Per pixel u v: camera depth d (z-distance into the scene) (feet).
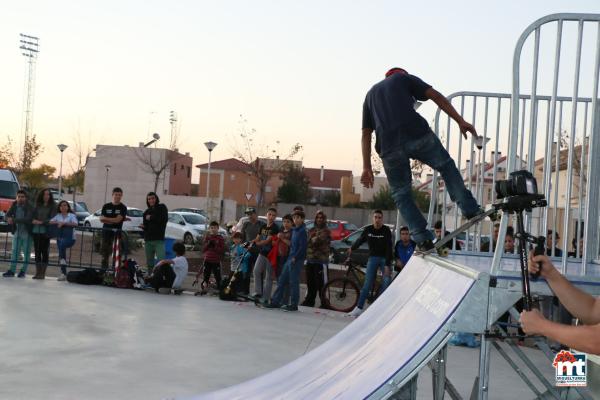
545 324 8.27
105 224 43.01
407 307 11.70
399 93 13.74
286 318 33.88
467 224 12.46
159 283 40.57
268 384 13.23
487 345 9.27
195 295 41.09
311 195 202.59
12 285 39.55
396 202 13.94
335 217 152.46
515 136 11.34
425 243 13.38
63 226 43.34
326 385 10.53
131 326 28.99
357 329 13.35
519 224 9.04
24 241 43.55
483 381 9.27
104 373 20.88
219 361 23.27
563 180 64.08
